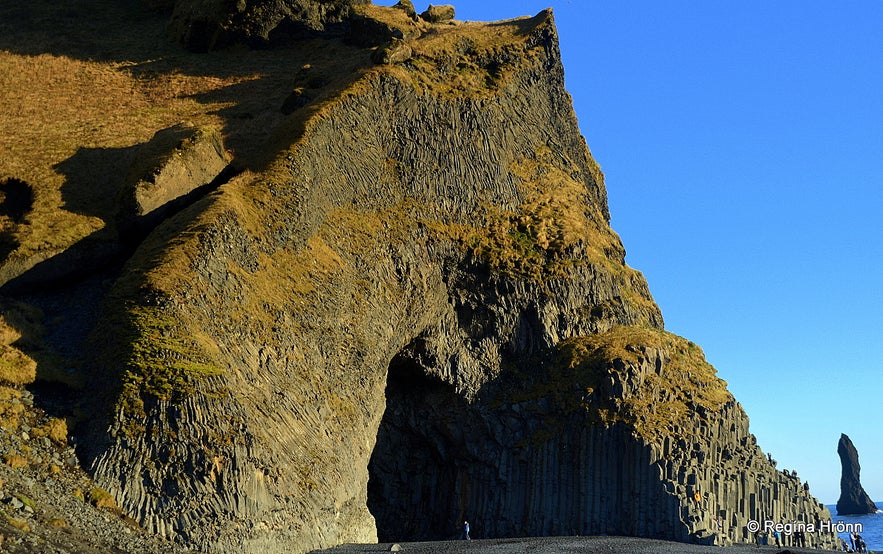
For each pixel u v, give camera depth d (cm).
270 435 4572
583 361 6950
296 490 4541
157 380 4206
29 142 6494
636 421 6531
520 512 6600
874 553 6981
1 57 8300
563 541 5366
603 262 7981
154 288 4691
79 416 4128
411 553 4675
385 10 9500
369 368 5878
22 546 2947
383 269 6425
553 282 7338
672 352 7369
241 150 6669
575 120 8862
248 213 5559
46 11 9806
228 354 4712
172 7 9981
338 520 4906
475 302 7050
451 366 6856
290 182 5988
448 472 6931
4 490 3359
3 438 3766
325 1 9356
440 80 7912
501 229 7469
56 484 3659
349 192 6531
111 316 4634
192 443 4069
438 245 6944
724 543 6350
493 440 6825
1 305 4931
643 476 6325
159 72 8462
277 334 5184
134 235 5550
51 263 5244
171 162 5734
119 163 6325
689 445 6575
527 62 8544
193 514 3900
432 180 7206
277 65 8750
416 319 6581
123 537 3566
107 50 8956
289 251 5716
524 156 8206
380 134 7081
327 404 5319
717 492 6544
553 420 6775
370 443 5716
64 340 4734
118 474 3872
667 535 6141
